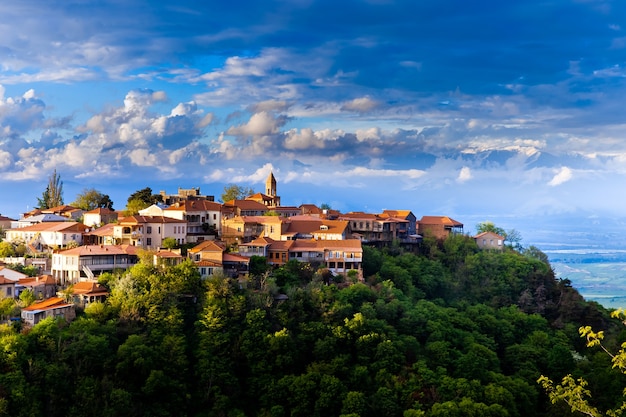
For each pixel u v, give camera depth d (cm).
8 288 17212
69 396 13800
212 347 15925
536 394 16038
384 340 16712
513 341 19125
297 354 16212
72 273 18838
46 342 14462
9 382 13175
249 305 17438
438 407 14475
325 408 14825
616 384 15775
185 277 17900
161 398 14600
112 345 15425
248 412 15262
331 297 18200
